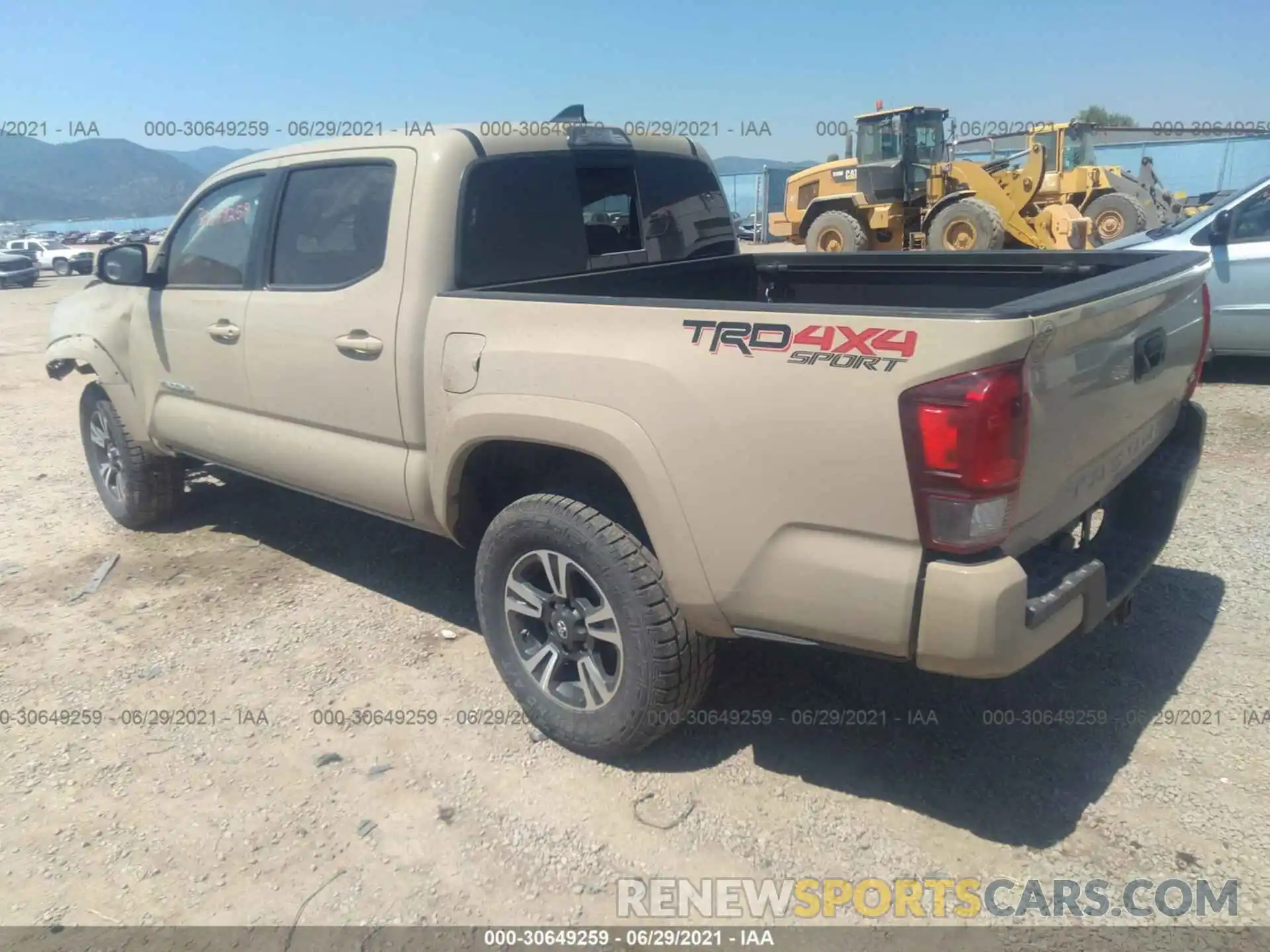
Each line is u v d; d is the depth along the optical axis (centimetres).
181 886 267
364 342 354
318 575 470
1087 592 252
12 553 513
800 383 243
